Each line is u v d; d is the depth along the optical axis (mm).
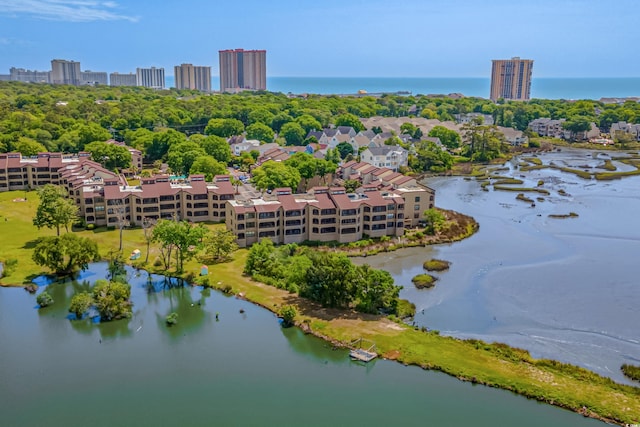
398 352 96500
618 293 123312
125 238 155875
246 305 116875
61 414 81812
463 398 84812
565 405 81688
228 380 90688
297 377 91312
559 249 153750
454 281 129750
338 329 104688
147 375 92125
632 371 89812
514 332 104938
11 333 105562
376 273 112375
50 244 127750
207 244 140500
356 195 163500
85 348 100625
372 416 80938
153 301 119938
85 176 186875
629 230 172125
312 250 145500
